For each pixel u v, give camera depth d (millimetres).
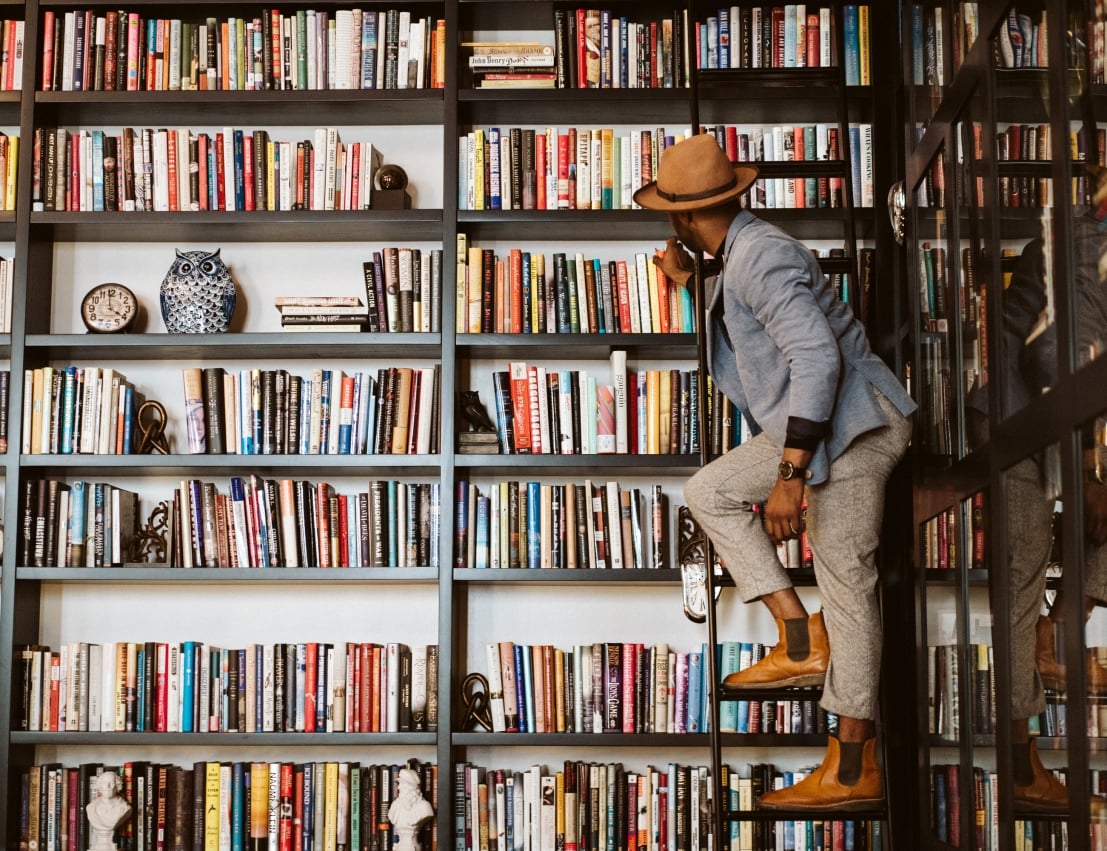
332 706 3787
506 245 4125
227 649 3891
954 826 2986
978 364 2758
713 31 3951
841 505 2836
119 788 3740
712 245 3012
